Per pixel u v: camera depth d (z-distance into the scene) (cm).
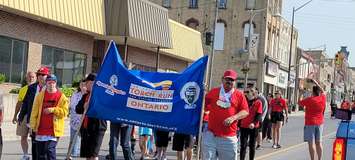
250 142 1318
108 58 864
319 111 1254
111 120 862
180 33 3481
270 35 5503
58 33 2402
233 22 5275
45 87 939
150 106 845
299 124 3662
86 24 2431
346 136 631
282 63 6250
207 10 5294
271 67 5572
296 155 1666
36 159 952
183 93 834
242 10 5269
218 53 5306
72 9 2331
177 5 5341
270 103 1855
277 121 1845
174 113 836
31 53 2230
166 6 5369
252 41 5147
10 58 2120
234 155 844
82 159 1270
